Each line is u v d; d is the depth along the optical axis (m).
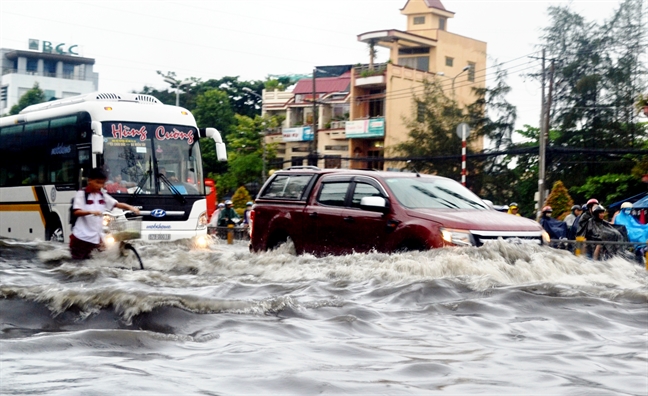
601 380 4.39
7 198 19.81
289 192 11.95
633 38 39.09
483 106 43.97
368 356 4.89
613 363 4.88
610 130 38.28
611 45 39.28
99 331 5.30
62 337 5.14
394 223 10.17
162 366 4.43
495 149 42.84
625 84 38.59
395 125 50.34
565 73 39.31
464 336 5.73
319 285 7.89
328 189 11.38
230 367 4.45
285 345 5.13
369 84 51.41
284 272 9.19
